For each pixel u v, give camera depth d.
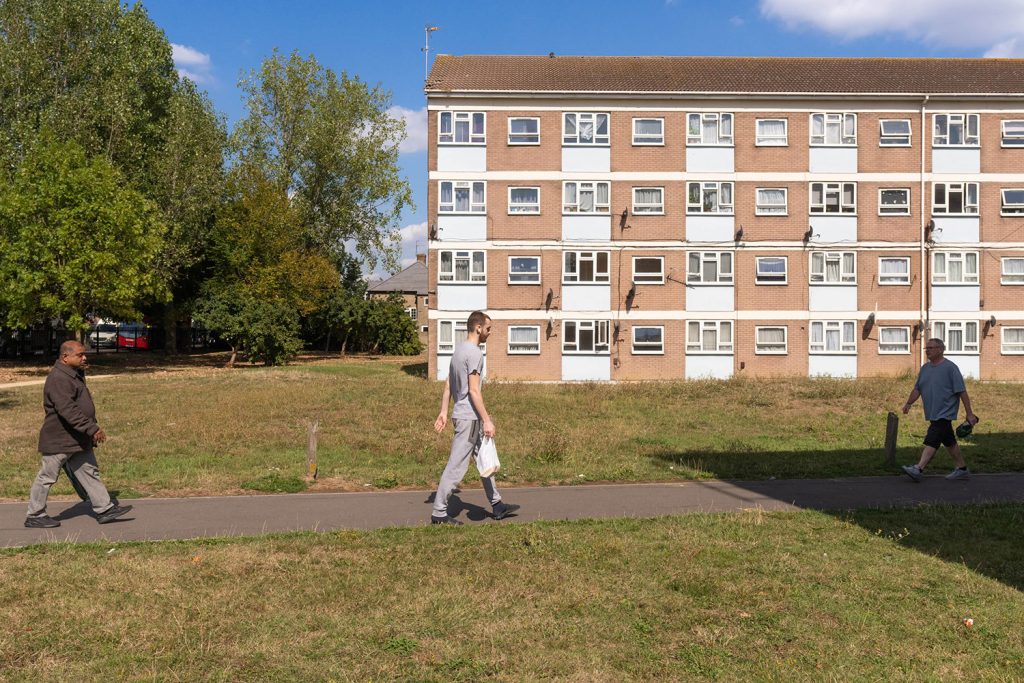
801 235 33.75
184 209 41.53
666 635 5.23
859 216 33.75
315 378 31.14
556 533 7.84
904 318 33.69
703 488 10.68
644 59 37.84
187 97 49.09
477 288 33.62
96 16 38.38
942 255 33.72
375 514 9.01
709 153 33.72
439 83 33.69
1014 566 6.75
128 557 7.00
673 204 33.72
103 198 33.53
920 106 33.56
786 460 12.95
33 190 32.97
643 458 13.17
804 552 7.18
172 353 49.28
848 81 34.72
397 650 4.98
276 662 4.81
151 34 44.62
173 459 12.87
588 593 5.98
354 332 58.66
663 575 6.46
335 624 5.38
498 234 33.62
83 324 33.34
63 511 9.19
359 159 49.53
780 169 33.75
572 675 4.64
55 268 32.16
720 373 33.75
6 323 33.91
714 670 4.71
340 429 16.62
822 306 33.78
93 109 37.50
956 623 5.44
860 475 11.79
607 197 33.72
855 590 6.11
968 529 8.09
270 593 6.00
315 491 10.50
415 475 11.45
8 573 6.48
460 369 8.45
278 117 49.41
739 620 5.51
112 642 5.08
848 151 33.72
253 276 46.72
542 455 12.77
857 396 24.23
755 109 33.69
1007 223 33.66
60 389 8.24
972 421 11.12
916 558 6.99
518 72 35.53
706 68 36.62
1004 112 33.56
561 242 33.62
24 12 37.25
